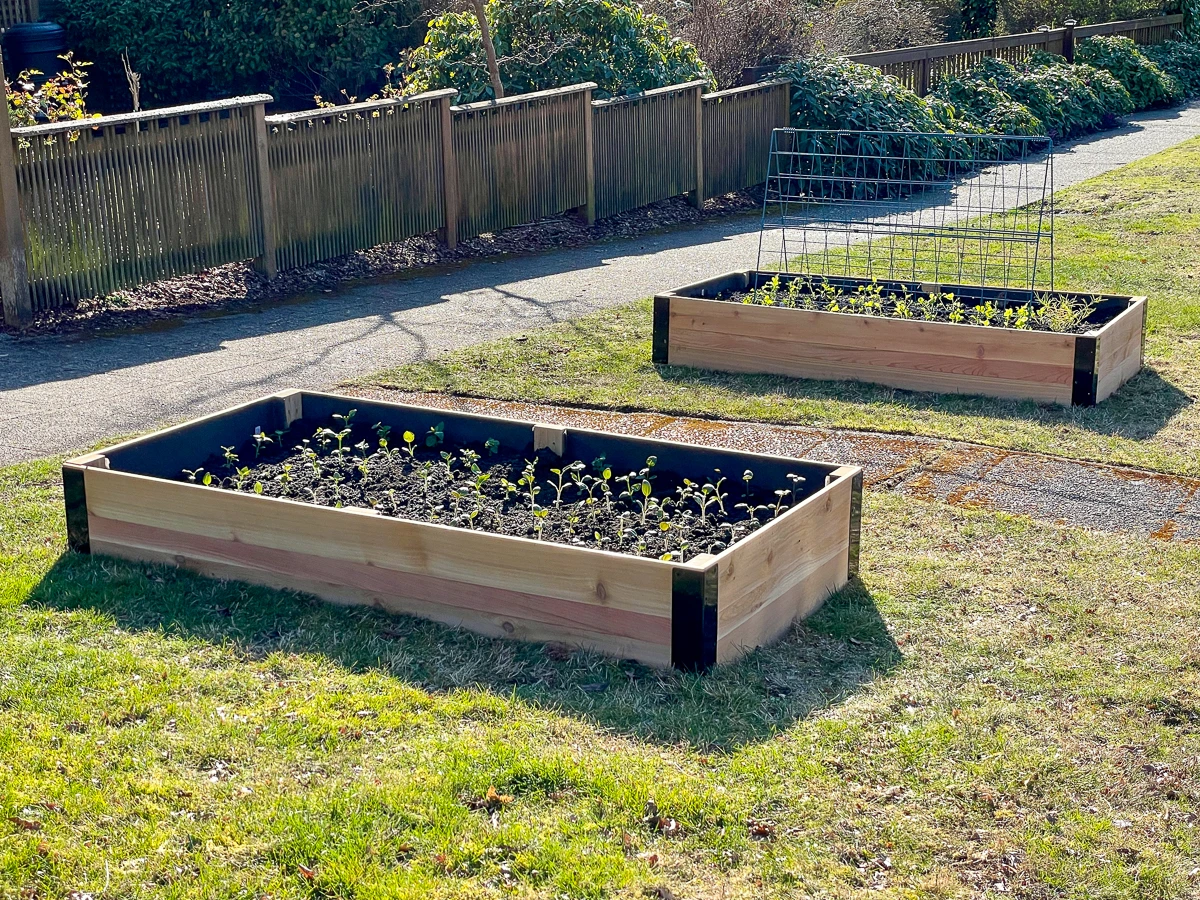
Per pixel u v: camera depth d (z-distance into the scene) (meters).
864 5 21.20
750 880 3.33
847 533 5.06
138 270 9.59
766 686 4.29
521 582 4.52
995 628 4.73
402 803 3.59
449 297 10.27
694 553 4.78
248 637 4.62
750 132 15.38
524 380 7.93
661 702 4.17
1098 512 5.82
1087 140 19.52
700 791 3.67
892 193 15.16
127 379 7.93
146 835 3.46
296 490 5.44
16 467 6.30
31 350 8.57
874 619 4.81
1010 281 10.18
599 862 3.36
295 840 3.43
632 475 5.22
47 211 8.96
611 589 4.38
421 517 5.15
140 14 17.97
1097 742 3.98
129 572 5.12
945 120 17.22
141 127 9.62
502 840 3.44
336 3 18.11
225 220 10.13
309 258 10.87
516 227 13.10
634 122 13.67
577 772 3.73
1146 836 3.53
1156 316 9.09
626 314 9.51
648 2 16.84
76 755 3.81
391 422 6.13
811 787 3.71
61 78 12.76
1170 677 4.35
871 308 8.30
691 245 12.56
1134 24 25.69
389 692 4.23
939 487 6.16
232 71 18.31
